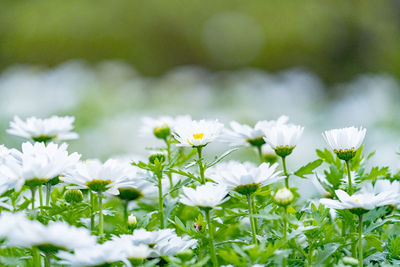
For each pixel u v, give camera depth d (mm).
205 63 24734
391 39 22766
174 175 3604
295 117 13312
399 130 11250
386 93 13531
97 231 3125
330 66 23078
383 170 3166
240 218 3160
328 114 13680
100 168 2818
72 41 23344
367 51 22766
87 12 24047
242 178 2752
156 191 3484
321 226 2727
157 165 3062
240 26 24781
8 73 18609
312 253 2838
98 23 23781
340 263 2582
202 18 25094
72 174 2850
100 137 10242
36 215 2738
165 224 3158
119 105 13609
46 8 23812
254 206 3061
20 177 2691
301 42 24156
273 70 24531
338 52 23156
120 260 2582
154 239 2604
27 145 2977
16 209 2916
